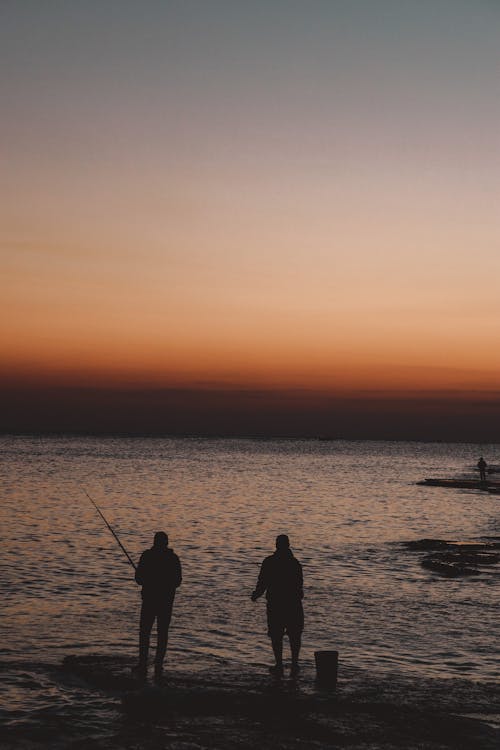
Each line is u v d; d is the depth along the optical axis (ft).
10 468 242.17
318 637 40.63
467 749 23.89
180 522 101.35
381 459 482.28
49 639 38.75
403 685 30.96
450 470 321.11
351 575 61.67
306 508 126.93
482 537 90.33
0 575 57.52
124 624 42.60
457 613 46.98
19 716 26.78
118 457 376.68
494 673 34.06
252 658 35.99
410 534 92.58
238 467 301.84
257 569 63.87
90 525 95.04
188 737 24.77
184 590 53.36
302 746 24.03
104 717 26.71
